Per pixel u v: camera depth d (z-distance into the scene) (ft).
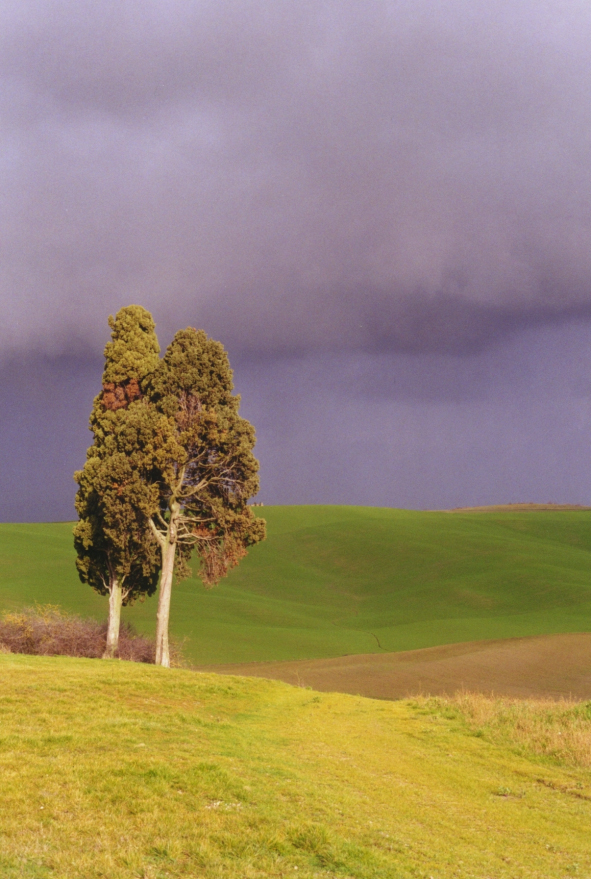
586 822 43.52
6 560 344.69
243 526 138.31
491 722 72.64
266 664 184.65
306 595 372.58
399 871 30.63
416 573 398.42
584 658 169.27
